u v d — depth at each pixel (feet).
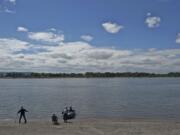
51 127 94.94
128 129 90.94
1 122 113.60
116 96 276.62
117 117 135.13
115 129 90.84
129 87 471.62
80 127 94.63
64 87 495.82
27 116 142.51
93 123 105.70
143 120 120.78
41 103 211.00
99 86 526.57
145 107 180.65
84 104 201.87
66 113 110.42
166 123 105.91
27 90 402.52
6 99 249.14
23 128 92.99
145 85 547.08
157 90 374.63
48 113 154.40
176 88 423.23
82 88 450.71
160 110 164.86
